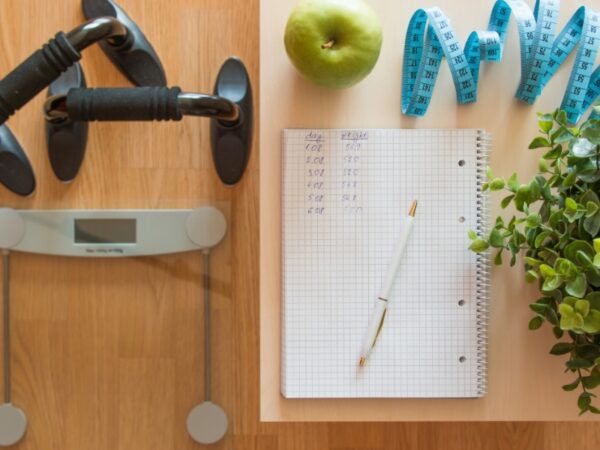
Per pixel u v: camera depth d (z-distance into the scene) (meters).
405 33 0.70
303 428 0.91
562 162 0.66
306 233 0.70
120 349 0.87
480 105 0.71
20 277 0.86
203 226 0.86
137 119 0.73
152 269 0.87
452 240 0.71
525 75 0.68
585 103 0.70
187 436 0.87
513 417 0.71
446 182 0.70
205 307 0.87
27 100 0.70
